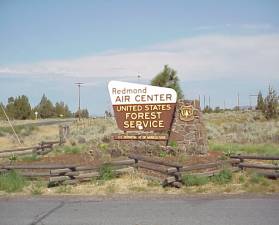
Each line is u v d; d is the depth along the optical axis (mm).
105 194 12055
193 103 19109
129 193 12148
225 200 10711
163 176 13891
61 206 10383
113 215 9312
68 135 35781
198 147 18844
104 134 33781
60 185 13305
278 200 10609
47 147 24234
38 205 10547
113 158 18406
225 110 91500
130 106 20344
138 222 8688
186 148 18969
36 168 14141
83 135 36812
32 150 23438
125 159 16688
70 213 9602
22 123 69562
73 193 12320
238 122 52156
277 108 53219
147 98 20078
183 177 13086
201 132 18969
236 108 96625
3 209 10148
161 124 19781
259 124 42906
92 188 12906
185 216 9086
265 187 12375
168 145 19344
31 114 95875
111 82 20766
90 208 10078
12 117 88812
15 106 93625
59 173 13461
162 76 28094
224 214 9188
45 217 9273
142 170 14812
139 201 10812
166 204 10367
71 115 125188
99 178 14133
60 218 9148
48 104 115625
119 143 20125
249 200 10648
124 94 20484
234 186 12664
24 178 14008
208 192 12047
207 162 15977
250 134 32562
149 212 9531
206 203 10391
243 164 14711
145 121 20109
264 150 20859
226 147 21891
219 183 13070
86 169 14039
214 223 8469
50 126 56906
